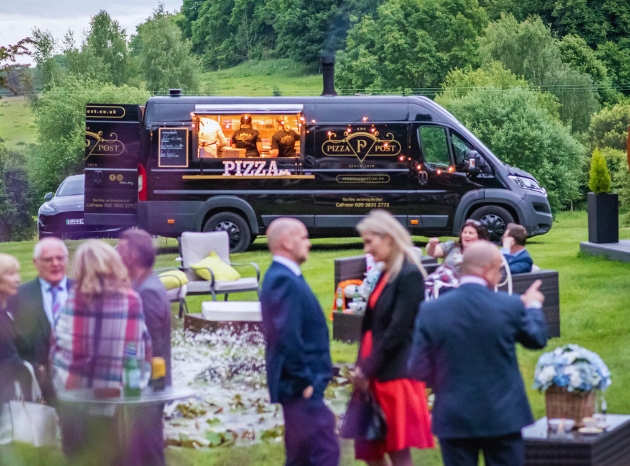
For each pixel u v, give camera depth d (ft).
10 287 19.16
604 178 51.67
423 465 19.17
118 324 16.26
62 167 205.36
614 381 25.43
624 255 47.83
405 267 16.61
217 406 23.59
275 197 58.34
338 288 32.22
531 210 58.29
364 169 58.34
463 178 58.13
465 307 14.78
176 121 58.18
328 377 16.14
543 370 17.03
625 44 271.08
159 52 272.72
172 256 59.62
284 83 326.44
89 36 267.59
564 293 40.04
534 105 200.85
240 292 42.29
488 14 286.66
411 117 58.29
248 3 352.28
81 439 16.35
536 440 16.03
